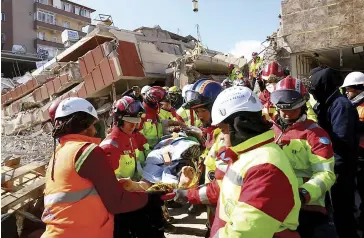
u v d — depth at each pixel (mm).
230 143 1729
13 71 30938
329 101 3225
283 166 1569
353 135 3035
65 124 2045
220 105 1743
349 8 10719
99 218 1981
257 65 11789
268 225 1468
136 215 2594
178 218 4656
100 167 1920
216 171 2213
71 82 11617
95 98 11305
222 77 12672
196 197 2258
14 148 9516
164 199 2400
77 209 1919
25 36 42500
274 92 2730
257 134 1684
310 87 3422
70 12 47281
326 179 2359
